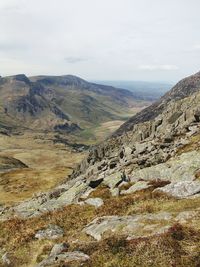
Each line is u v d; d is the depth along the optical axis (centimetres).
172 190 3516
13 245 3180
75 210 3759
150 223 2612
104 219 3042
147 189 3900
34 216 4188
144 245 2116
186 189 3438
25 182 17112
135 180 4491
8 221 3909
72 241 2839
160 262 1944
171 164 4444
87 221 3375
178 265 1881
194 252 1995
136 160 5497
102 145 10325
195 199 3130
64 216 3641
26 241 3212
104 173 5484
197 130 6125
